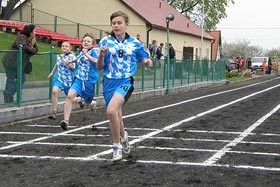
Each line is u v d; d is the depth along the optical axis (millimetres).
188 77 25141
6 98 11172
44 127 10352
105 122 11195
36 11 34281
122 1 34500
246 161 7055
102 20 35344
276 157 7355
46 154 7438
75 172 6324
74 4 35906
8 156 7281
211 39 54594
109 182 5855
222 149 7945
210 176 6172
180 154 7504
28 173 6262
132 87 6836
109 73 6770
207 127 10516
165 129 10148
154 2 45562
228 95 20922
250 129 10266
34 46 11992
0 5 35594
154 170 6453
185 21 49062
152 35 34938
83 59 9305
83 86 9336
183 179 6016
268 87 27953
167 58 21656
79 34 32750
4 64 11047
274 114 13211
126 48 6727
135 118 12078
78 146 8102
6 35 27594
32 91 12148
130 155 7371
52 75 11469
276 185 5797
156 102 17141
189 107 15164
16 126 10477
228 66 45062
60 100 13391
